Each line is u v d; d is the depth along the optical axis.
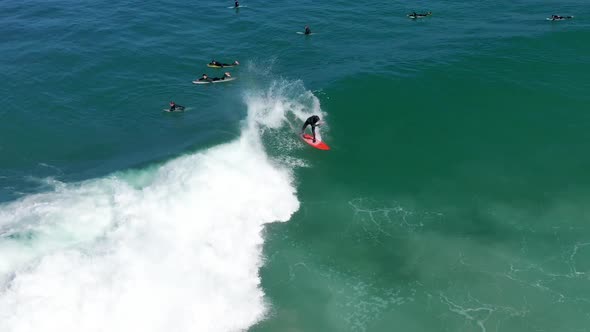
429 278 25.97
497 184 32.59
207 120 40.25
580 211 30.22
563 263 26.67
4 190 31.91
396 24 63.00
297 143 36.16
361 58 51.81
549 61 48.00
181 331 22.48
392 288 25.41
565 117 39.00
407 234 28.77
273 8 71.00
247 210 29.48
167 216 27.88
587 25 57.19
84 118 42.28
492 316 23.81
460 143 36.50
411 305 24.48
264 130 37.47
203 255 26.00
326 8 70.56
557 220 29.62
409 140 36.97
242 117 39.78
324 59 52.91
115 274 24.03
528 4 67.62
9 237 26.06
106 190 30.34
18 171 34.69
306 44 57.78
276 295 24.78
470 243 28.17
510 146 36.09
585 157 34.69
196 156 33.03
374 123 38.78
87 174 33.53
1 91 46.28
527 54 49.62
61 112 43.12
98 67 51.75
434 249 27.77
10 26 62.31
